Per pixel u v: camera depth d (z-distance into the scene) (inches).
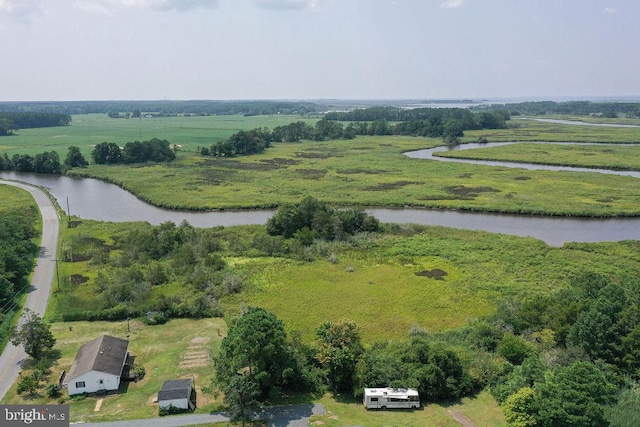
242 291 3068.4
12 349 2326.5
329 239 4119.1
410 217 4958.2
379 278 3304.6
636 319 2073.1
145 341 2447.1
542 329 2390.5
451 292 3061.0
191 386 1993.1
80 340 2432.3
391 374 1979.6
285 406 1883.6
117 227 4461.1
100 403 1921.8
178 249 3705.7
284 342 1988.2
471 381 2014.0
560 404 1670.8
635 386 1900.8
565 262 3506.4
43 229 4387.3
